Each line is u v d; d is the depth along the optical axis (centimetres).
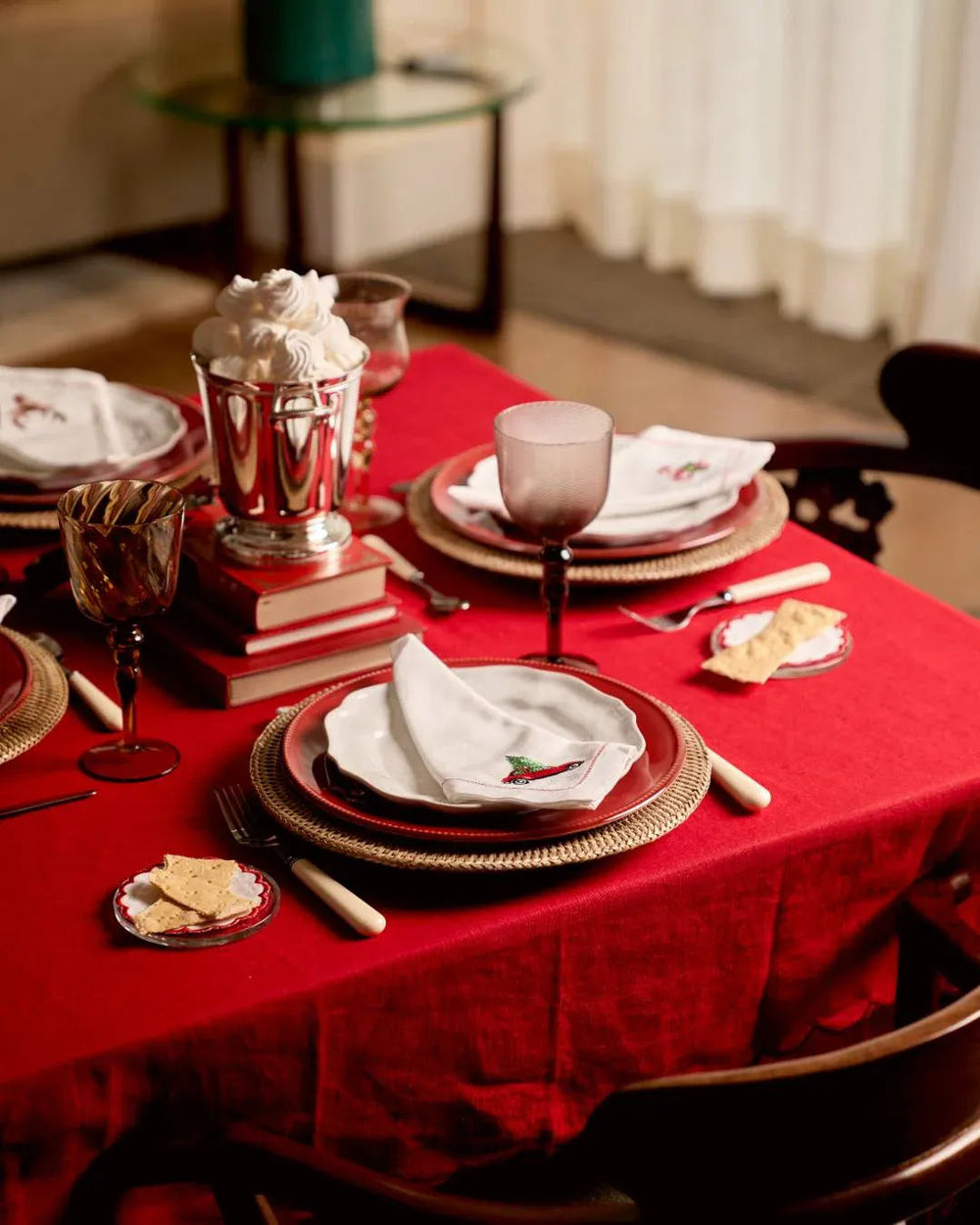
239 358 116
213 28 430
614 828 100
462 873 99
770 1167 85
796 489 177
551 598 120
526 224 513
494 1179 108
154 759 111
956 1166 90
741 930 106
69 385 155
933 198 386
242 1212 93
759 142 441
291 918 96
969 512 326
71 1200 89
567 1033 102
